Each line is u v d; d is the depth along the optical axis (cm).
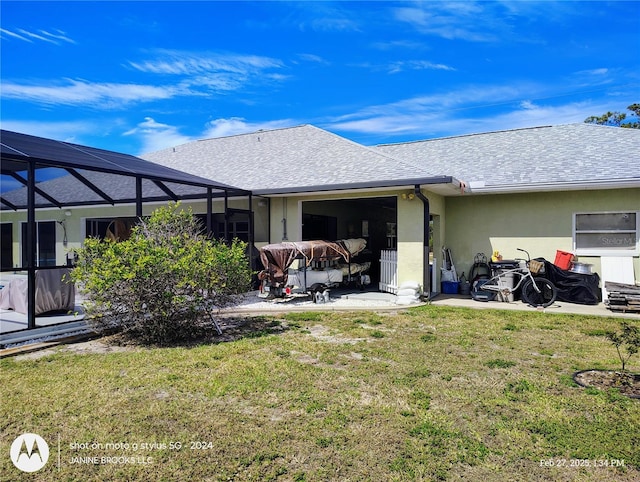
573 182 1067
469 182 1198
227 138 1822
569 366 575
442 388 498
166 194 1244
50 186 1153
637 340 523
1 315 830
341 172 1193
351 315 928
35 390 489
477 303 1075
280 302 1090
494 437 385
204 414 430
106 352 654
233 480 324
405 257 1117
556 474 330
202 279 715
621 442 373
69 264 946
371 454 356
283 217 1289
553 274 1078
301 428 400
